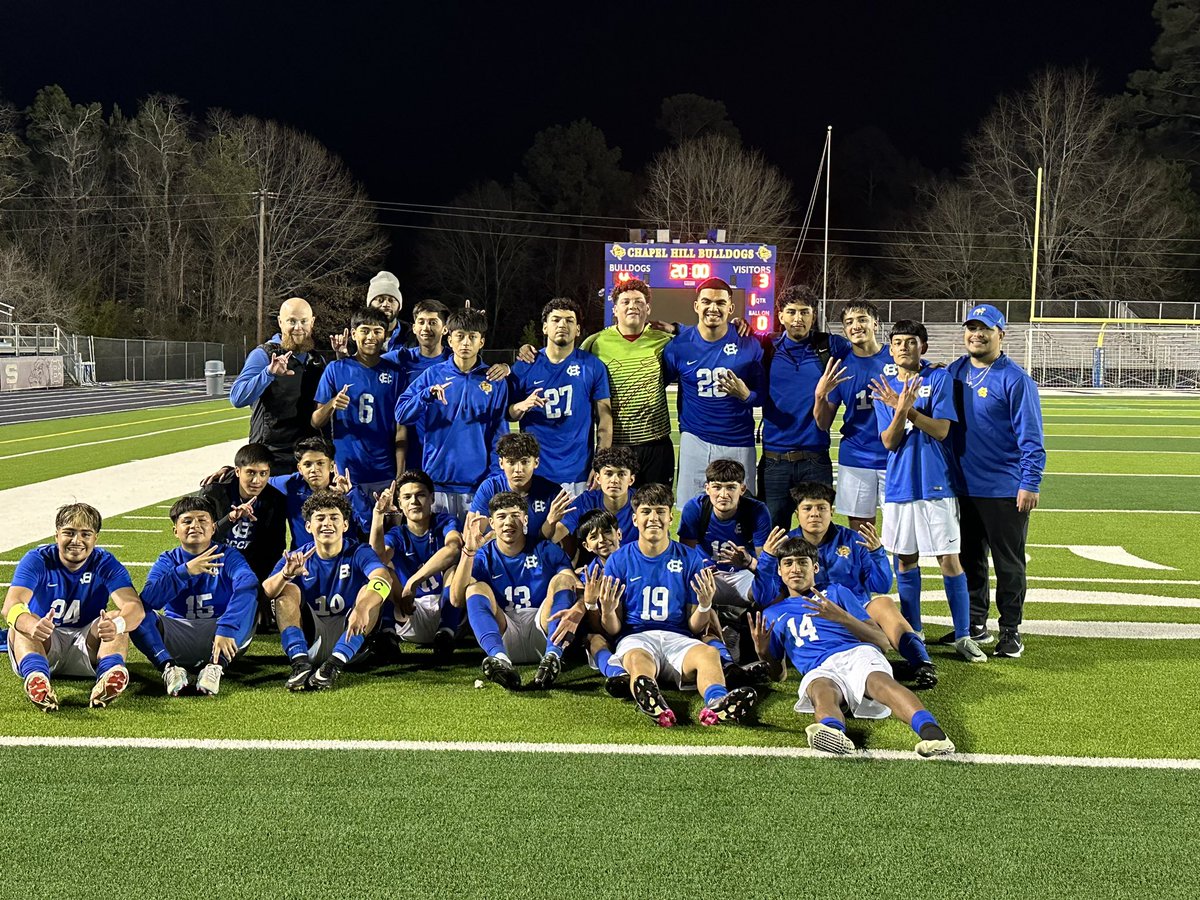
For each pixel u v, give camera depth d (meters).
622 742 4.80
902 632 5.63
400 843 3.76
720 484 6.17
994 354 6.30
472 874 3.54
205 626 5.81
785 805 4.10
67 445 18.08
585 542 5.88
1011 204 52.81
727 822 3.94
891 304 44.91
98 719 5.07
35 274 47.38
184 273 55.66
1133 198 51.66
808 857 3.68
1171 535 10.26
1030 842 3.80
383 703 5.36
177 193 55.75
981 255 53.28
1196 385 41.12
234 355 53.16
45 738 4.79
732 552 6.15
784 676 5.71
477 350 6.88
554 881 3.50
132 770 4.43
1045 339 42.72
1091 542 9.91
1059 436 20.58
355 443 7.20
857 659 4.92
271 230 54.66
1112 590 8.00
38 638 5.23
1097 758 4.60
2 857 3.66
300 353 7.39
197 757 4.57
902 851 3.72
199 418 24.53
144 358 45.59
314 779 4.34
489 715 5.18
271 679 5.78
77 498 12.09
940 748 4.49
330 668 5.61
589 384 6.98
